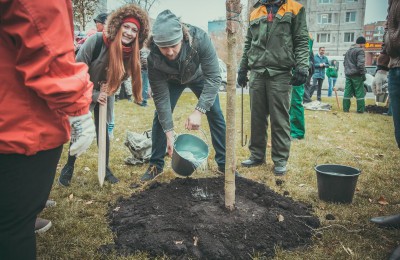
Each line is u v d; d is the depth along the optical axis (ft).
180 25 8.98
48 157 4.50
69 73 4.12
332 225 8.68
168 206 9.08
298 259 7.23
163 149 11.94
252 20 12.81
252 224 8.14
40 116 4.19
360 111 29.76
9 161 4.10
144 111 27.84
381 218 8.81
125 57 10.09
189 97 42.29
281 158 12.91
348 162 14.49
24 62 3.88
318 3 152.46
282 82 12.39
